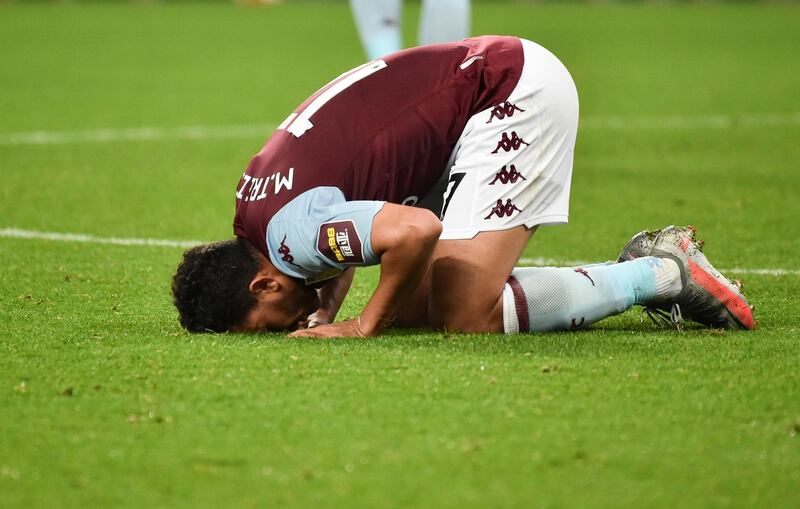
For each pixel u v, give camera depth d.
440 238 13.99
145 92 49.28
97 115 41.84
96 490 9.46
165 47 70.56
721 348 13.52
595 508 9.15
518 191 14.03
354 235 12.70
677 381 12.18
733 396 11.72
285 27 87.00
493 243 13.94
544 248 21.44
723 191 27.28
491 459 10.05
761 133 38.34
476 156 14.00
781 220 23.58
